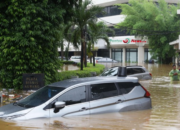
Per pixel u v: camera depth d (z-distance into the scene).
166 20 45.66
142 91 7.93
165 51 46.25
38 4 13.87
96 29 22.48
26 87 12.76
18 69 14.13
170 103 10.42
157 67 38.31
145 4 47.16
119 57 59.59
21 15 13.67
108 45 34.00
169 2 53.03
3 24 13.77
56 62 15.78
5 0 13.72
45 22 14.04
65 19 16.14
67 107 6.63
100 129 5.99
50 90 7.00
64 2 15.48
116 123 6.50
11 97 11.43
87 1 21.44
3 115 6.46
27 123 6.15
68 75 16.91
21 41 13.50
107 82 7.41
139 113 7.50
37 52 14.26
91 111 6.84
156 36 46.25
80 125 6.19
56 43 15.97
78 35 22.03
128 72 16.81
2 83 15.21
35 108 6.46
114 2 54.84
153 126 6.44
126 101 7.45
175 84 17.03
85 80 7.39
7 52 13.86
